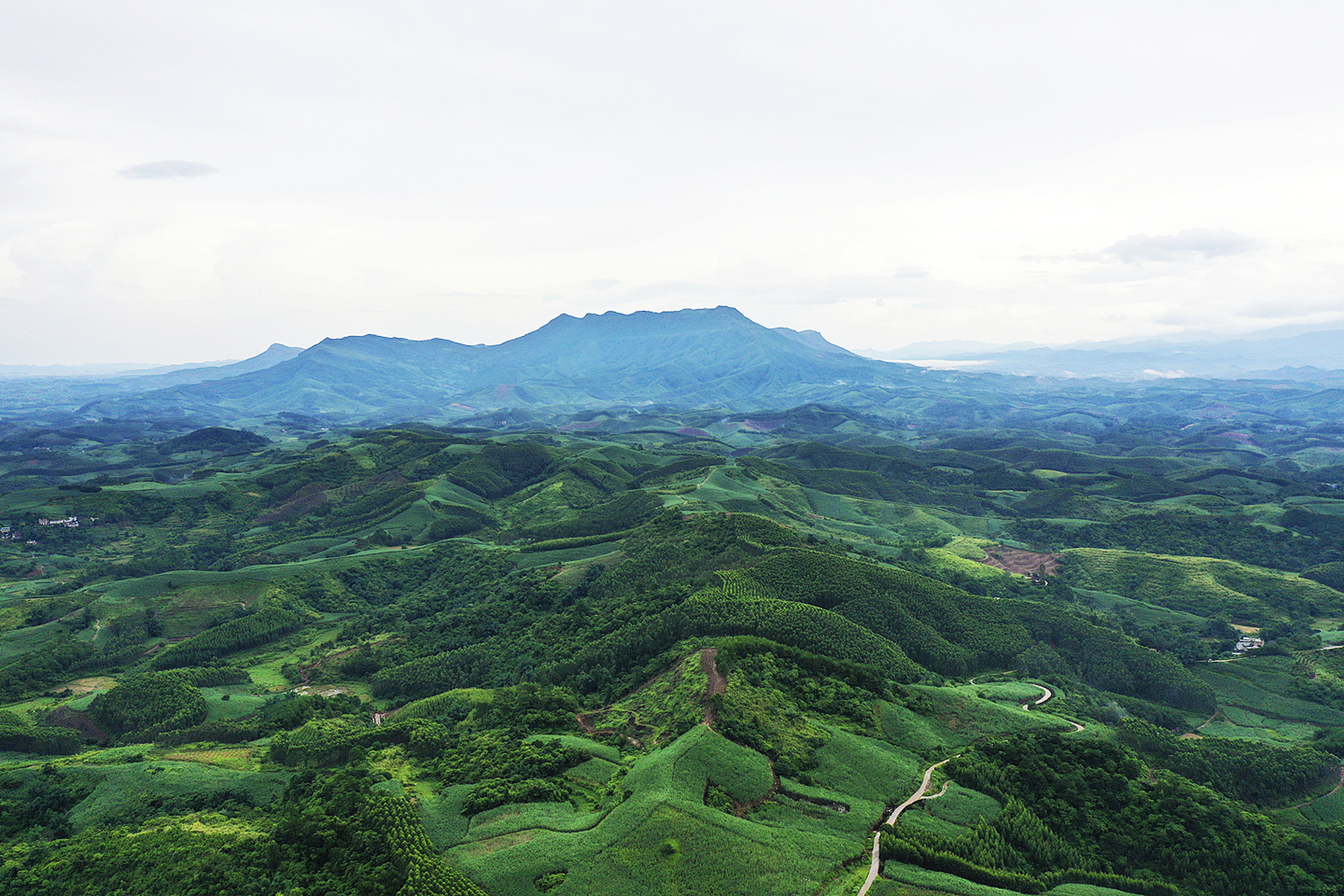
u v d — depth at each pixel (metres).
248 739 152.12
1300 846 110.00
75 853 102.25
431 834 102.12
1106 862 105.44
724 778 109.94
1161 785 119.88
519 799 109.56
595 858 93.69
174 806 120.25
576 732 139.12
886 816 108.44
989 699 155.75
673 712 133.00
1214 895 101.56
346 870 95.12
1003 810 112.44
